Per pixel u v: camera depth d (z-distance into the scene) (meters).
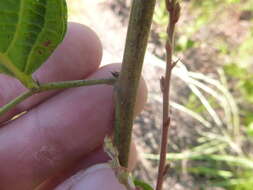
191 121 0.19
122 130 0.06
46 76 0.09
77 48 0.09
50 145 0.09
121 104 0.06
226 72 0.20
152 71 0.19
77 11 0.22
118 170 0.06
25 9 0.05
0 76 0.09
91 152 0.09
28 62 0.05
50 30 0.05
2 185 0.09
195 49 0.20
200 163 0.17
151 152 0.17
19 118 0.09
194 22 0.20
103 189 0.07
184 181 0.17
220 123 0.17
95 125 0.09
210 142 0.18
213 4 0.21
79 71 0.09
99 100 0.08
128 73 0.06
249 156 0.17
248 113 0.18
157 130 0.18
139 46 0.06
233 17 0.21
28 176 0.09
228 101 0.19
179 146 0.18
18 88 0.09
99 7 0.23
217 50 0.20
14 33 0.05
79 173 0.08
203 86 0.16
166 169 0.06
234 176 0.17
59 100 0.09
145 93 0.08
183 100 0.19
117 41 0.20
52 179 0.10
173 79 0.20
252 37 0.20
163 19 0.16
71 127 0.09
